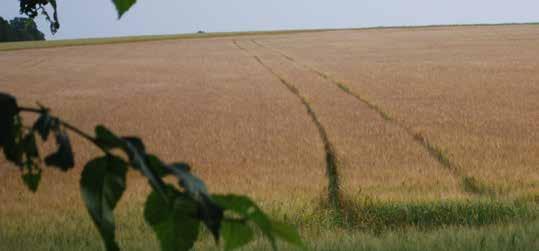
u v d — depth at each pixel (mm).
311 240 7250
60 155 709
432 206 10141
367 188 11641
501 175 12664
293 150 16078
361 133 18219
